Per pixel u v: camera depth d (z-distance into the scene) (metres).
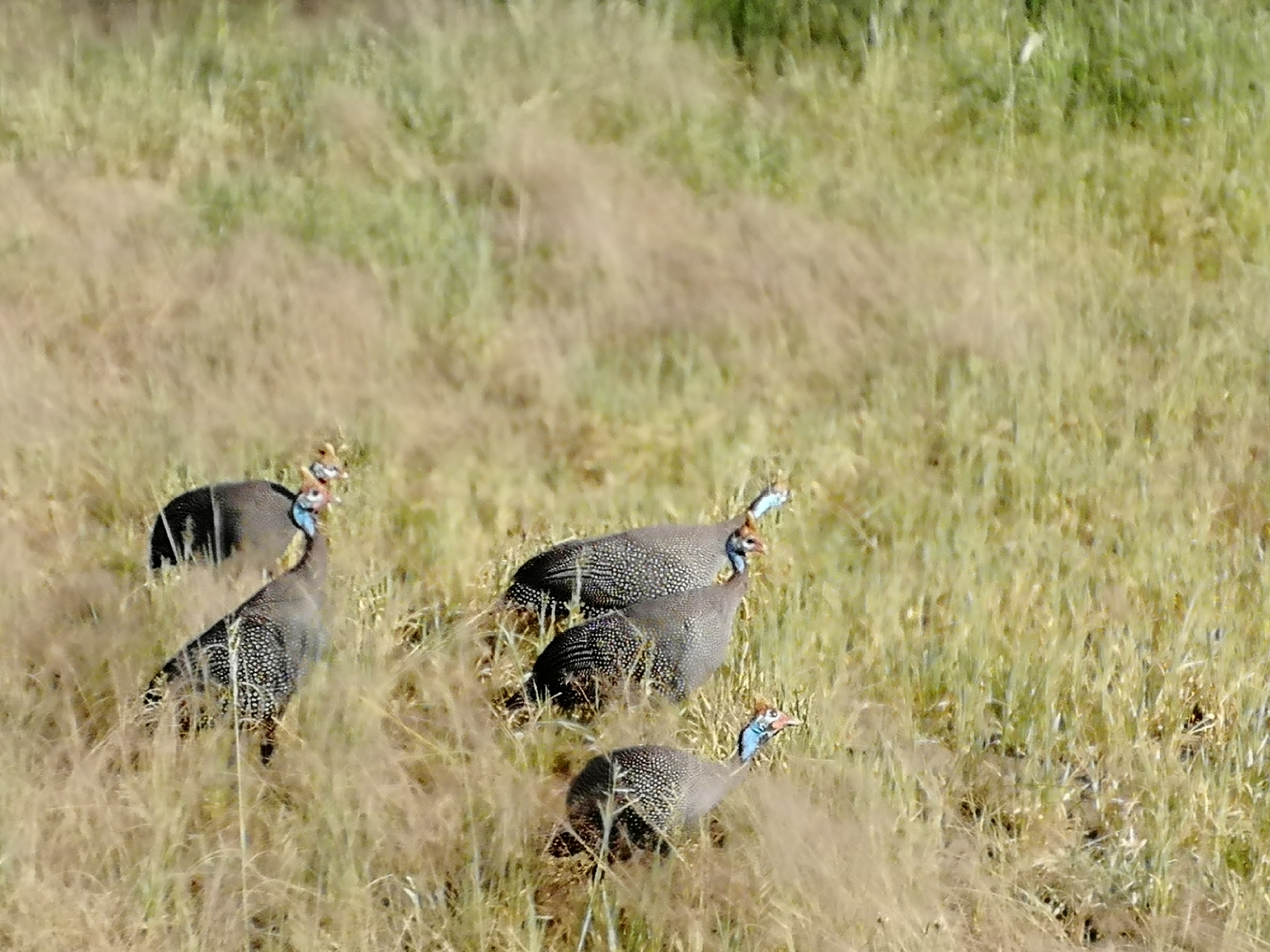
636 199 19.41
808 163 20.41
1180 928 9.11
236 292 16.81
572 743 10.39
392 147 20.31
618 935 8.71
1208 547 12.95
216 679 10.02
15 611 11.02
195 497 12.08
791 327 17.27
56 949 8.10
